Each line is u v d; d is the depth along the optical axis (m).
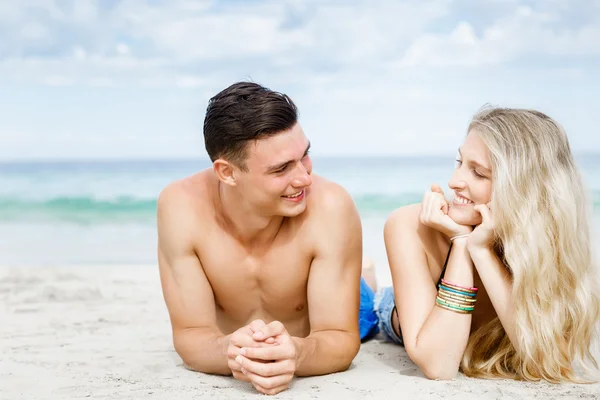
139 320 5.00
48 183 19.86
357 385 3.23
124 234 12.42
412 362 3.75
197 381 3.38
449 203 3.40
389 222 3.53
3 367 3.73
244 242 3.40
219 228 3.39
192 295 3.42
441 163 20.64
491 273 3.23
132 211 14.75
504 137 3.17
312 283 3.36
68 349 4.15
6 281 6.84
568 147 3.28
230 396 3.11
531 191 3.15
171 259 3.42
